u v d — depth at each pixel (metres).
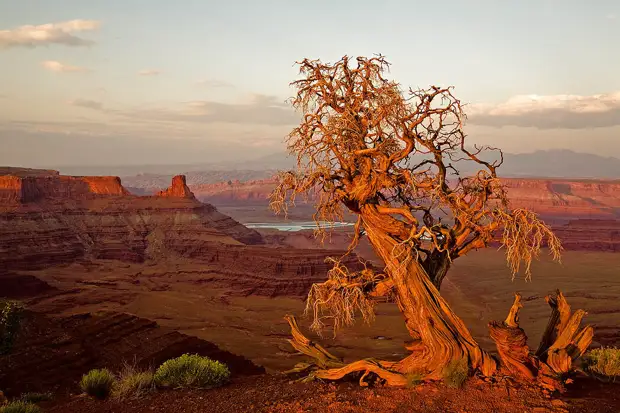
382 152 16.23
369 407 13.64
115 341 39.16
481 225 17.09
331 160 16.86
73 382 29.95
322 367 18.34
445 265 17.52
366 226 17.19
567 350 16.36
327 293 17.53
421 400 13.93
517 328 15.61
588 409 12.89
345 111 16.36
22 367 29.67
